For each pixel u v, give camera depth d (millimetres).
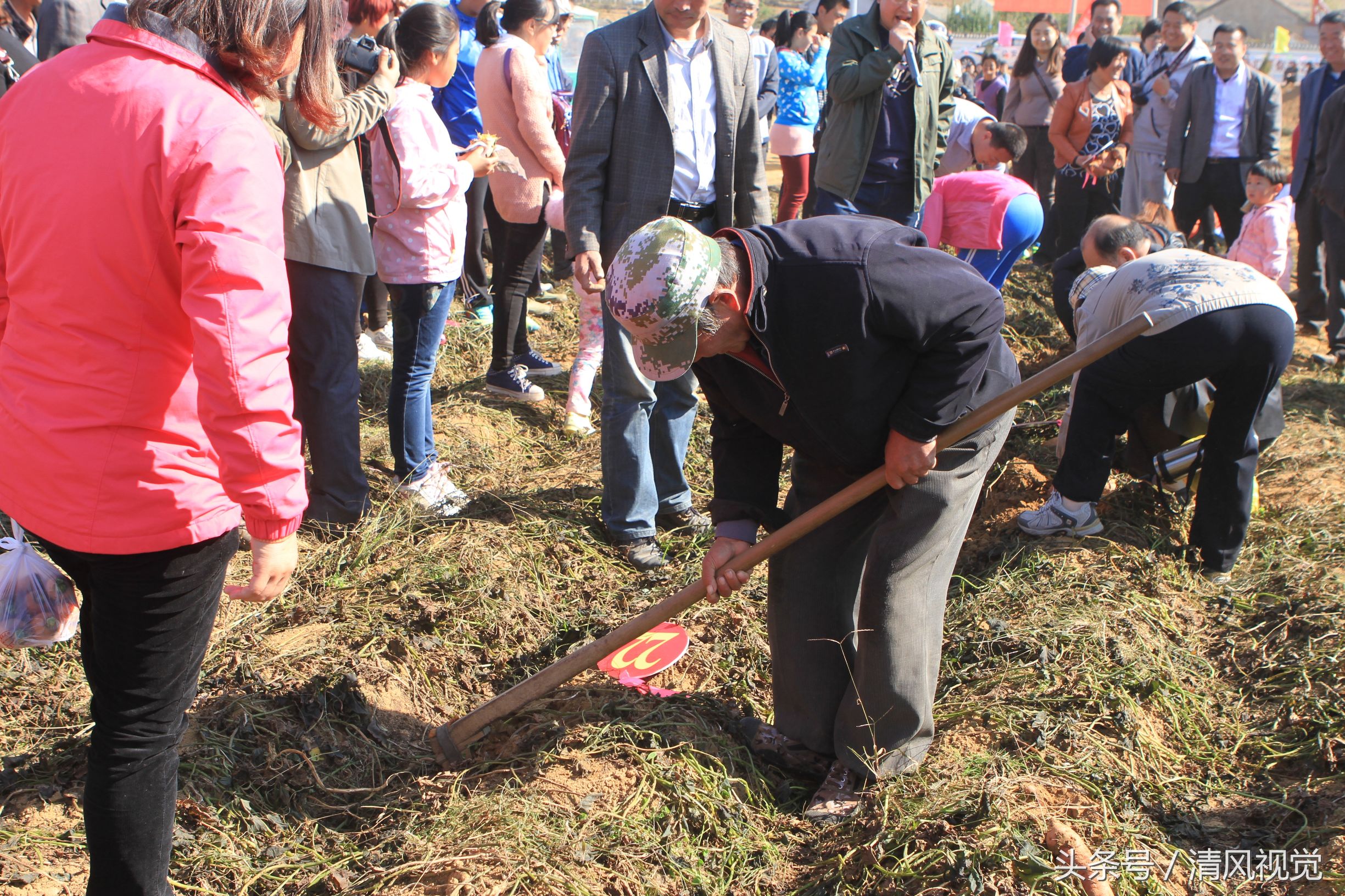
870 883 2561
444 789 2830
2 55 4598
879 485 2582
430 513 4160
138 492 1862
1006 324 6879
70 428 1829
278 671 3168
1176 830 2787
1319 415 5699
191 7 1824
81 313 1806
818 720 2969
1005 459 4996
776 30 9359
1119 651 3438
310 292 3664
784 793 2961
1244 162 7910
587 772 2881
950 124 6102
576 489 4578
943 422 2432
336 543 3836
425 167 3854
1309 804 2857
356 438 3967
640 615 2848
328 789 2830
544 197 5082
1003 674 3359
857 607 3008
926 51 5695
